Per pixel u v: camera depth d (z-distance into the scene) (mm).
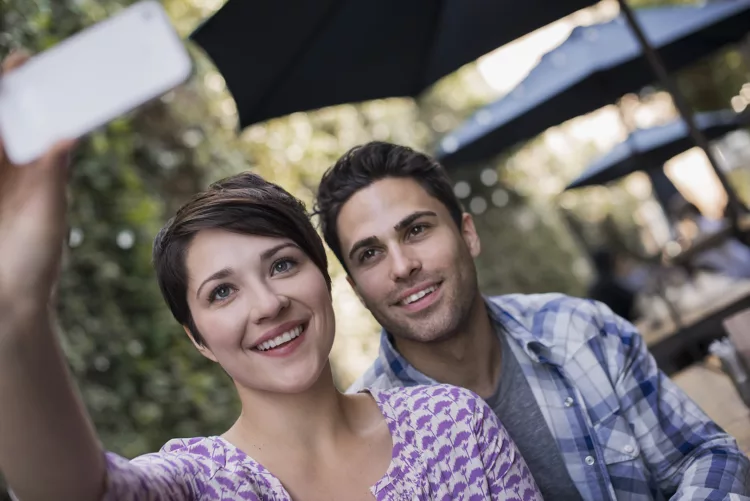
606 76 5160
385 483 1227
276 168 5750
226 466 1153
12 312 739
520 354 1896
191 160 4598
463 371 1869
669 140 6492
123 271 3711
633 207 11516
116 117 672
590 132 10992
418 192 1834
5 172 716
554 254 9719
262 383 1180
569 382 1848
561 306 1950
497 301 1983
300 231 1220
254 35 2568
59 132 678
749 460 1826
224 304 1181
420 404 1334
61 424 809
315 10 2602
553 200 9891
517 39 3041
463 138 5770
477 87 8844
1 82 688
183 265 1197
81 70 675
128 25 668
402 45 2875
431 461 1278
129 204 3752
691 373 3422
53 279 753
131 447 3449
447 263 1799
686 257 5164
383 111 7305
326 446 1229
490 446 1330
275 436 1210
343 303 5703
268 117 2859
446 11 2824
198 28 2506
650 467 1883
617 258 6523
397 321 1826
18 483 822
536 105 5281
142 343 3734
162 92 663
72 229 3336
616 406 1848
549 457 1832
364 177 1835
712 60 8594
